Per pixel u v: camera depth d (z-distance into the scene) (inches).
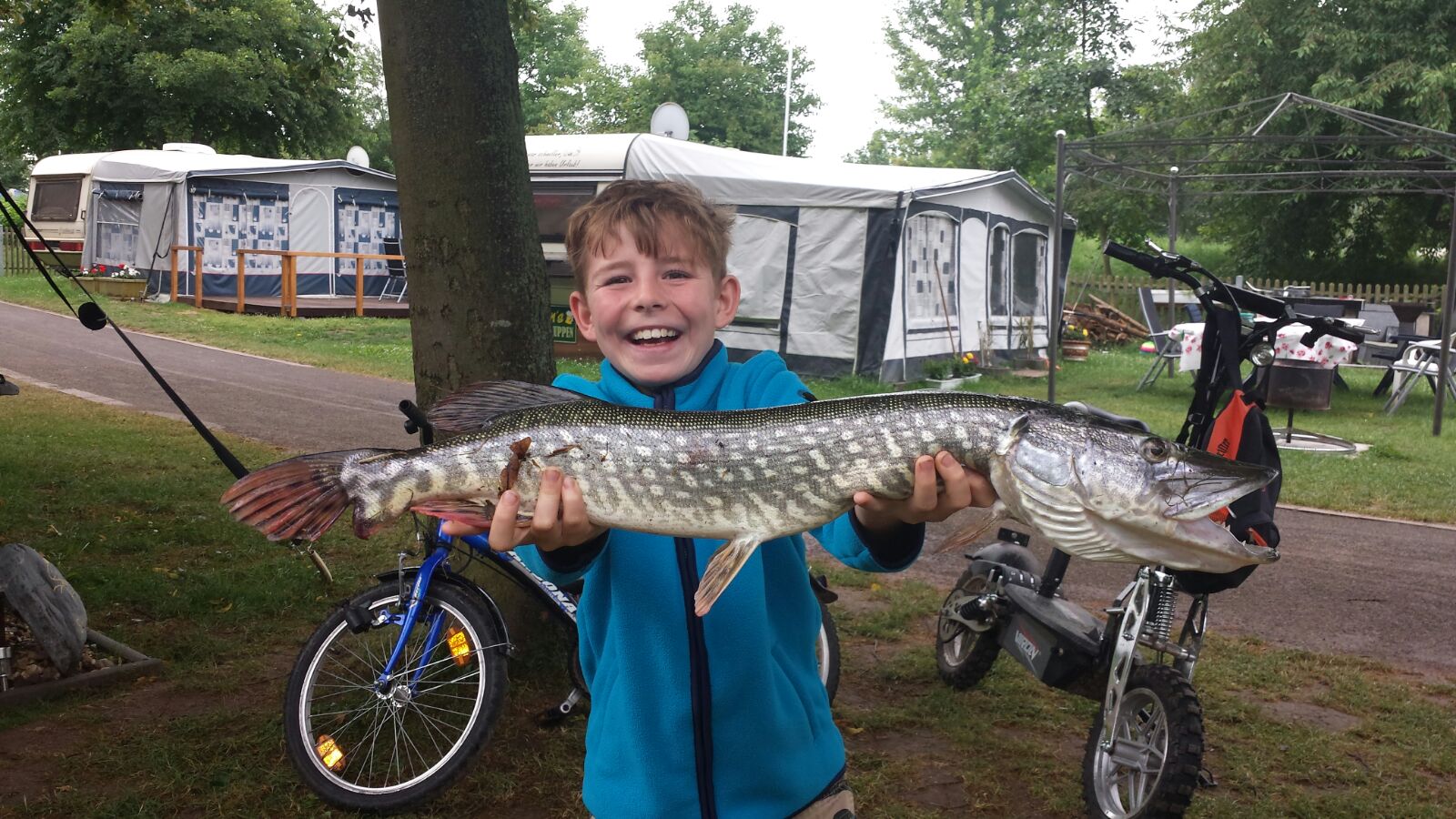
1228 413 154.9
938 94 1995.6
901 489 78.4
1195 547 74.9
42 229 1137.4
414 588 164.4
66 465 362.0
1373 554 324.8
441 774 155.1
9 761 163.5
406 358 729.6
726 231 89.5
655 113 796.6
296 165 1024.9
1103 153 778.2
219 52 1497.3
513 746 173.5
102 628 221.0
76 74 1429.6
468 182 182.5
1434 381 642.2
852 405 79.4
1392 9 1067.9
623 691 83.6
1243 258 1298.0
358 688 165.3
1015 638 189.2
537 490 78.0
